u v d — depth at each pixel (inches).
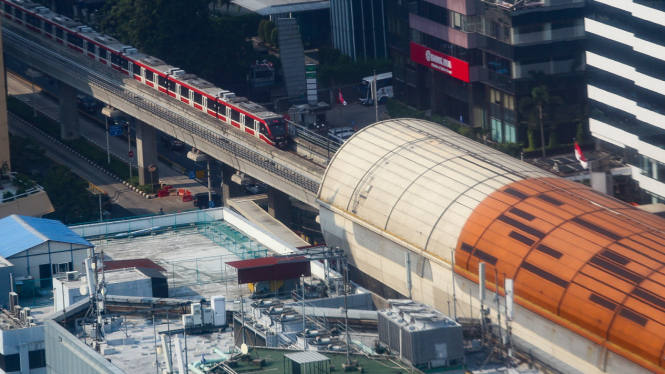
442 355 7096.5
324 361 6742.1
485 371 7229.3
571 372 7598.4
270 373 6845.5
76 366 7347.4
